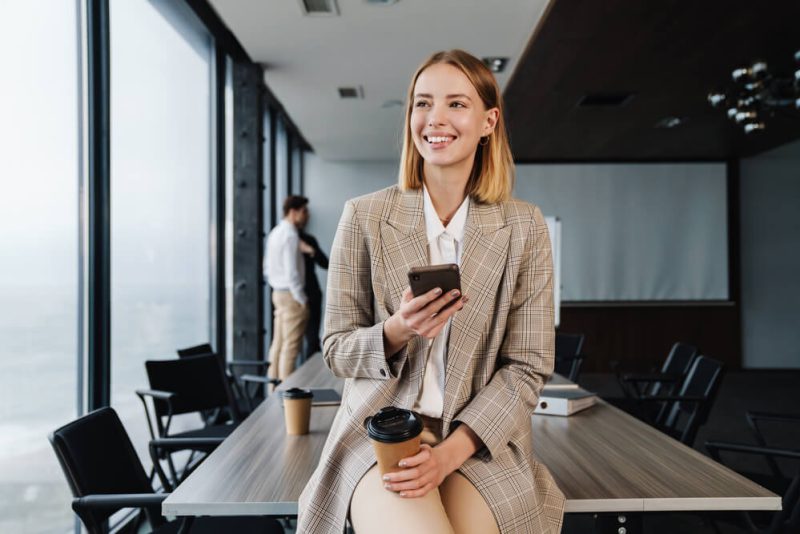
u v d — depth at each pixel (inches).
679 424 204.4
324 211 340.8
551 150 304.3
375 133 279.1
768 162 325.1
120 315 117.2
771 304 323.3
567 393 88.7
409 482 39.6
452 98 46.5
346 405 48.6
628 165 324.8
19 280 81.8
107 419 72.8
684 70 183.6
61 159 94.3
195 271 162.7
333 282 49.0
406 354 45.5
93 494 63.7
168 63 143.1
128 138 121.0
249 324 184.7
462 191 49.7
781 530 73.2
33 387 85.4
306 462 62.4
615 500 50.9
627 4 138.9
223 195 179.8
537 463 50.8
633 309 320.5
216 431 118.5
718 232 321.7
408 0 147.8
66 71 96.1
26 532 82.5
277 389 101.3
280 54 182.2
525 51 170.9
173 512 51.1
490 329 48.6
